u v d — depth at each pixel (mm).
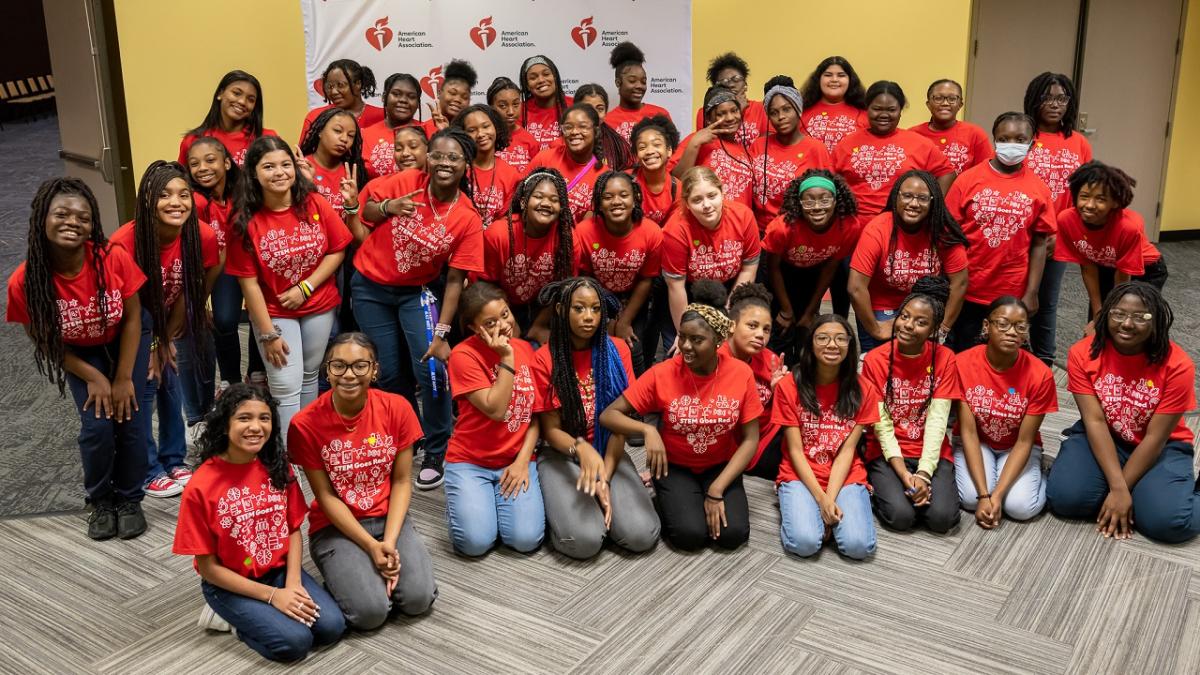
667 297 3830
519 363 2961
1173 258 6621
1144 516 2975
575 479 3006
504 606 2676
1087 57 6531
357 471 2633
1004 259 3730
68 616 2637
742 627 2564
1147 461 3000
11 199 7996
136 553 2971
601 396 3029
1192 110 6824
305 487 3418
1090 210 3617
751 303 3125
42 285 2750
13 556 2947
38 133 11438
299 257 3258
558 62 5160
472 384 2902
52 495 3359
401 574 2607
